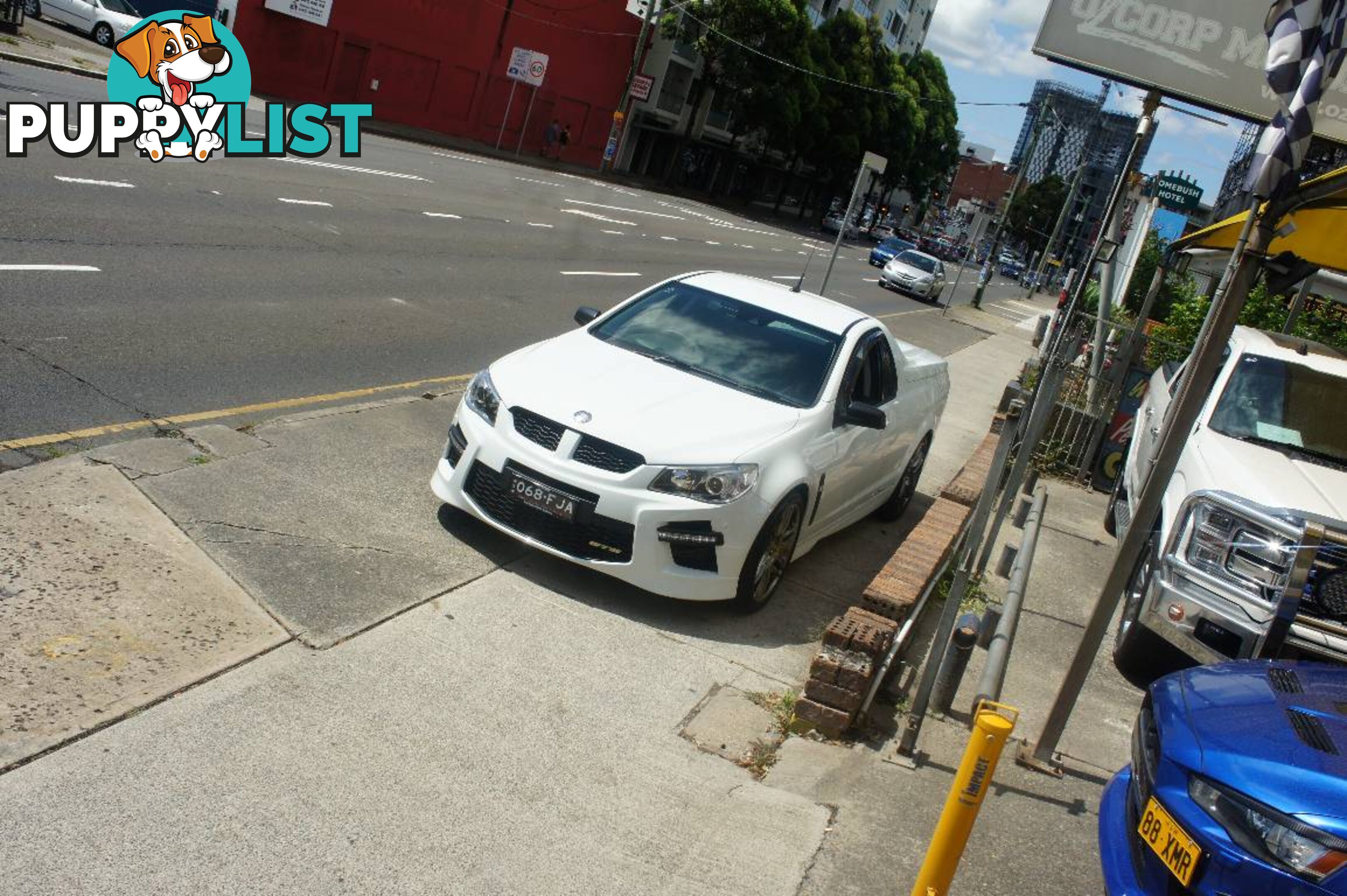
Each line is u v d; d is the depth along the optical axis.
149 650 4.36
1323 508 5.98
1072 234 99.25
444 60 44.31
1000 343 30.36
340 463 6.84
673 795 4.24
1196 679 4.20
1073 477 11.84
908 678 5.67
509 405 6.04
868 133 77.00
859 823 4.27
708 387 6.51
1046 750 5.06
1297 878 3.22
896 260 39.31
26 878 3.15
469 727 4.39
